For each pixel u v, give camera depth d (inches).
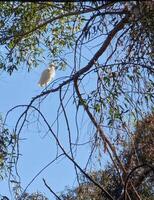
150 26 434.6
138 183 481.7
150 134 474.0
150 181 558.6
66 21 584.1
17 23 563.8
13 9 562.9
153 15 414.3
